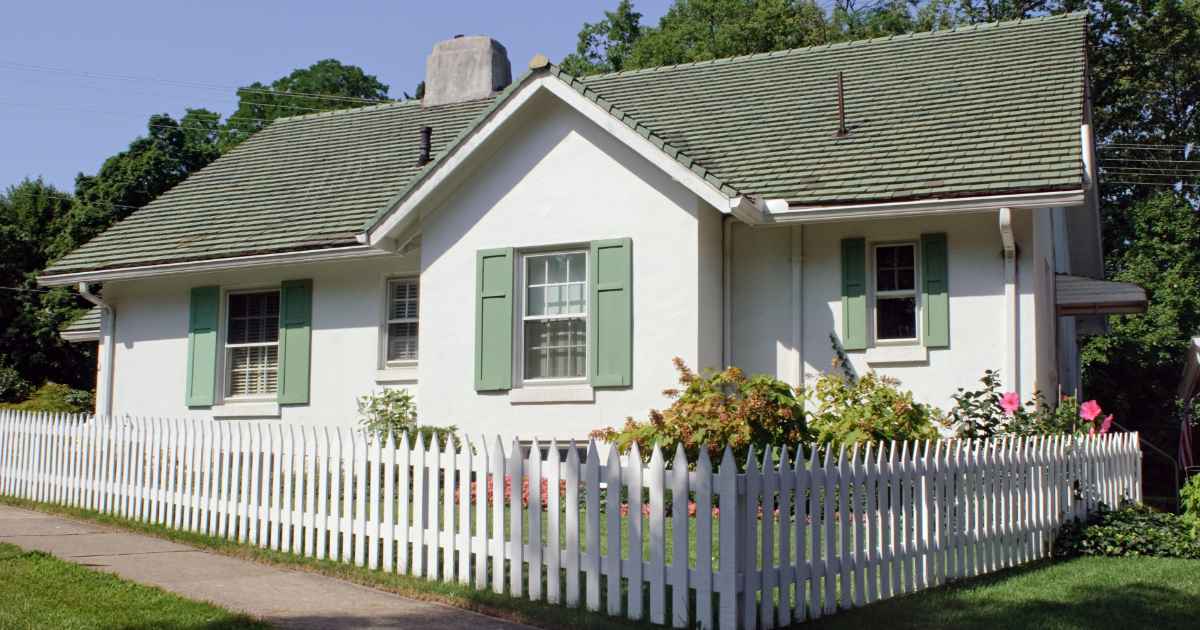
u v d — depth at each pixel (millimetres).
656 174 13695
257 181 19391
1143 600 8398
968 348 13242
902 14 35469
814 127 15625
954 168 13391
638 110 17719
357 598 8188
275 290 17406
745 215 13234
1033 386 13031
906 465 8648
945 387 13312
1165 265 31516
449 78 20781
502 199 14609
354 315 16469
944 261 13438
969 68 16188
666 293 13516
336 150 19875
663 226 13609
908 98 15758
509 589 8133
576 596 7609
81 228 34812
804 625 7277
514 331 14359
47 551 9797
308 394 16578
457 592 8125
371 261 16422
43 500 13320
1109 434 13398
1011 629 7266
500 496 8188
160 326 18062
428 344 14875
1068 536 11156
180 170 37781
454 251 14859
